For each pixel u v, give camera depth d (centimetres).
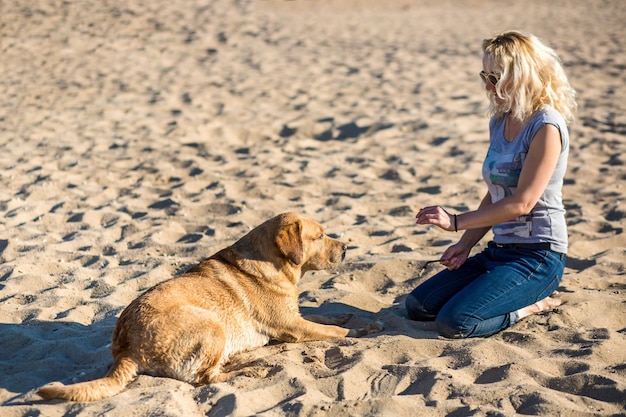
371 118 1229
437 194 872
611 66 1644
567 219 757
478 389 412
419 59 1795
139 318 443
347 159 1027
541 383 422
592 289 573
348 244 709
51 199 854
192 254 686
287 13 2680
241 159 1026
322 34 2195
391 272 629
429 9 3036
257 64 1717
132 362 432
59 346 498
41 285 618
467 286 496
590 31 2205
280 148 1087
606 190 852
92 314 560
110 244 713
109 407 399
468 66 1700
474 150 1045
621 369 427
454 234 727
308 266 530
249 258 505
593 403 394
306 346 498
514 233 501
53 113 1271
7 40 1831
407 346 480
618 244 684
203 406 408
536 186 473
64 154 1039
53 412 397
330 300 573
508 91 484
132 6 2277
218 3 2508
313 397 410
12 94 1405
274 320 498
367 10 2956
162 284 475
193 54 1819
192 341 439
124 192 885
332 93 1443
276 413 395
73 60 1695
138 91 1448
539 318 512
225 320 477
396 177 949
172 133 1152
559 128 477
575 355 452
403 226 760
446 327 488
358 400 404
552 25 2378
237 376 443
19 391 438
